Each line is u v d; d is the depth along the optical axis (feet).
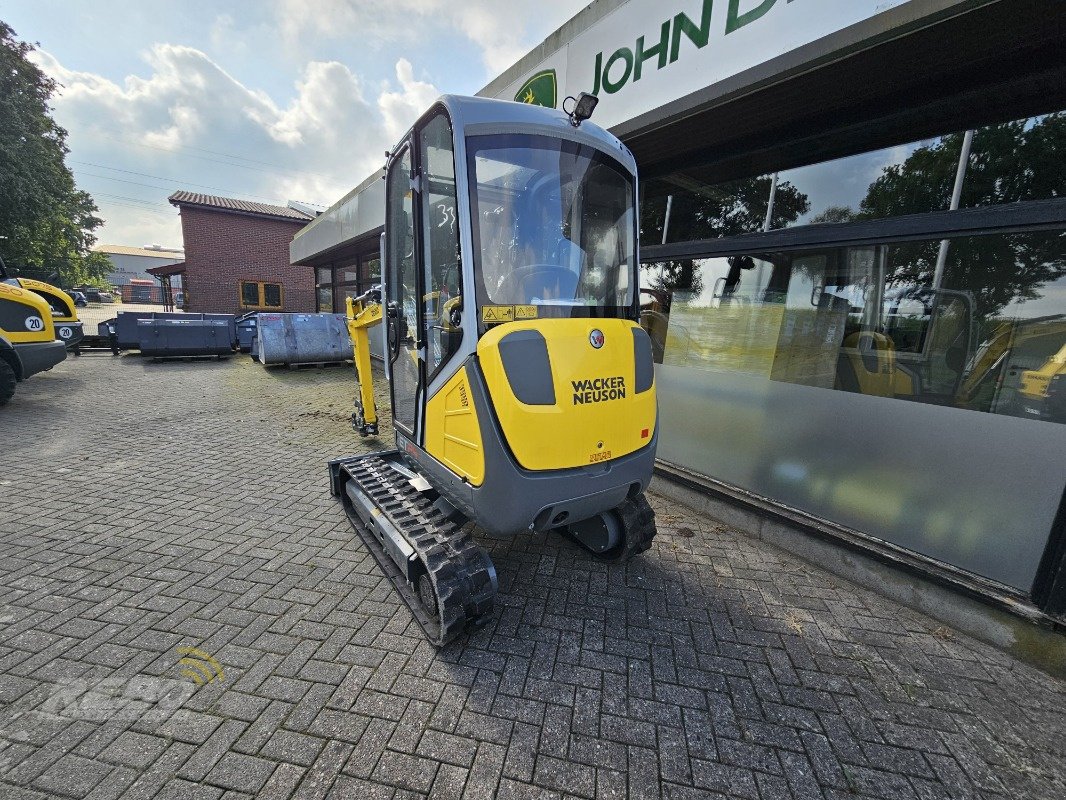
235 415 22.36
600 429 7.68
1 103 55.42
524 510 7.18
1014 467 8.17
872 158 10.18
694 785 5.88
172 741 6.12
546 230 8.20
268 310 79.41
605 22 13.41
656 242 15.05
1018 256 8.20
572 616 8.92
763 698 7.23
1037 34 7.57
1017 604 8.07
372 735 6.32
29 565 9.78
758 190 12.29
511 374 7.02
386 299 11.53
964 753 6.46
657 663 7.84
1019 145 8.37
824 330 10.81
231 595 9.07
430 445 9.09
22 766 5.71
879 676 7.73
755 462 12.20
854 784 5.98
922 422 9.22
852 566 10.21
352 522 11.96
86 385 28.07
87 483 14.01
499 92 19.13
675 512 13.43
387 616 8.63
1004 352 8.45
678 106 11.44
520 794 5.66
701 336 13.32
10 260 63.87
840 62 8.75
